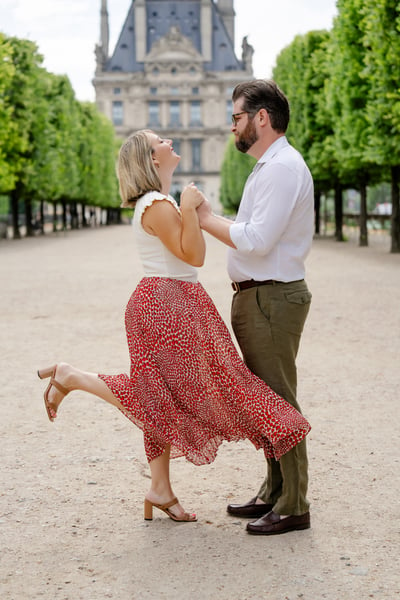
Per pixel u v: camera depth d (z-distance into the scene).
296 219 3.68
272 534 3.74
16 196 42.09
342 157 25.27
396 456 4.88
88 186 65.81
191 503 4.18
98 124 69.94
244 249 3.60
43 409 6.19
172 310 3.69
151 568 3.38
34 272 19.03
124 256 25.31
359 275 16.92
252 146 3.74
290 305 3.72
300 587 3.18
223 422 3.76
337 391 6.60
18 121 38.38
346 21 22.78
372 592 3.13
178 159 3.87
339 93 23.77
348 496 4.22
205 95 132.62
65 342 9.11
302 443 3.77
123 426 5.71
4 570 3.38
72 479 4.57
